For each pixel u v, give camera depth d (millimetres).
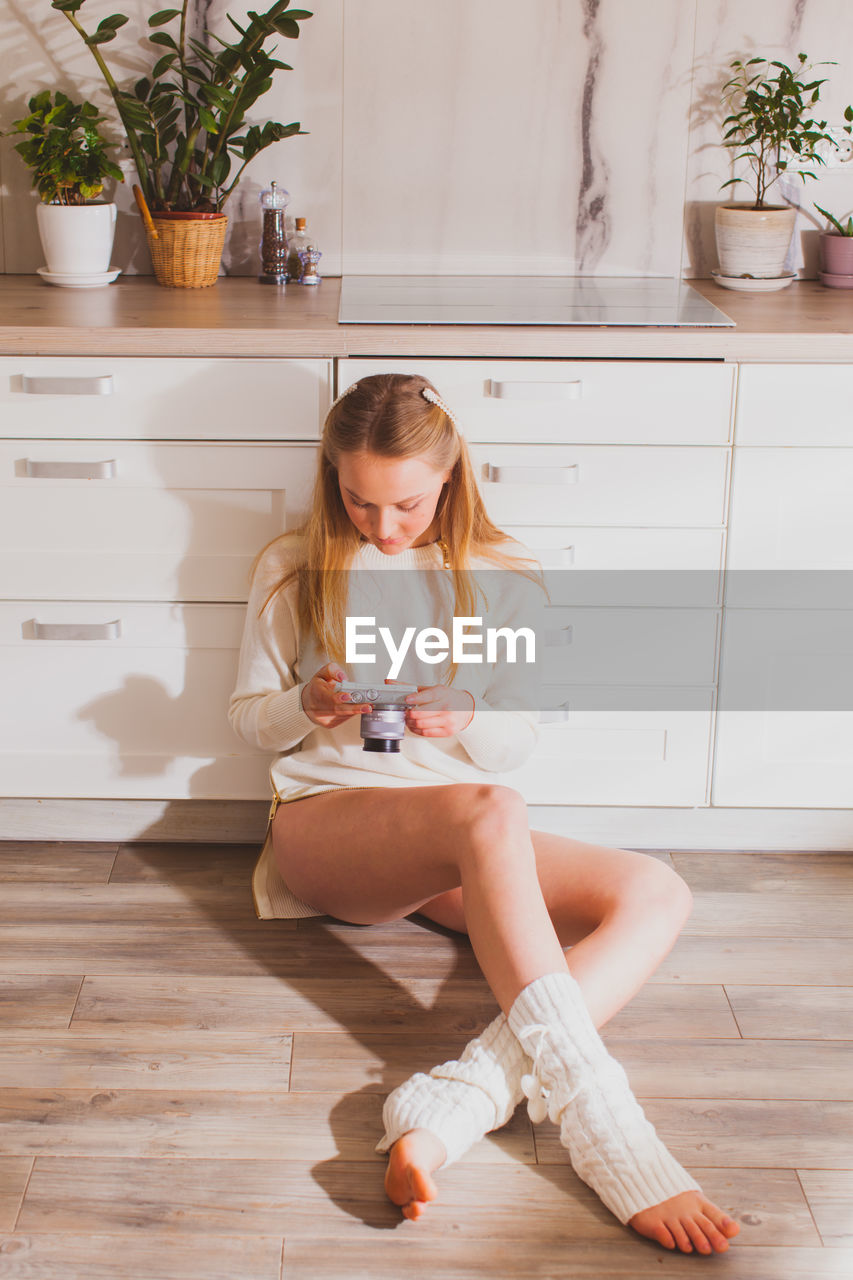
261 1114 1487
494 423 1804
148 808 2041
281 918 1846
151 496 1840
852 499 1854
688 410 1800
